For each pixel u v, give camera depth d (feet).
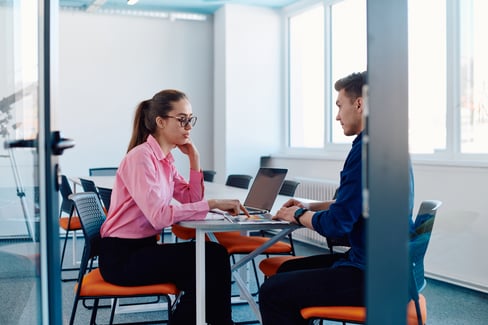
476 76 13.64
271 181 8.85
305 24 21.34
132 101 22.40
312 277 6.51
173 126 8.29
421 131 12.95
